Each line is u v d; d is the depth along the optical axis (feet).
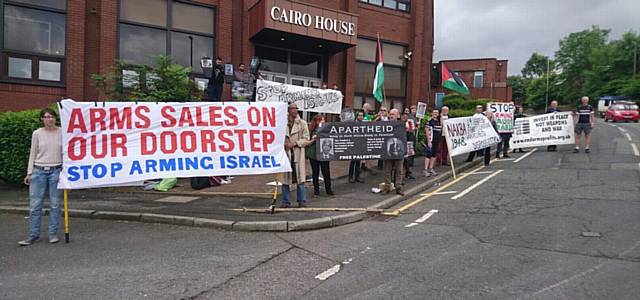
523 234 21.20
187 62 50.90
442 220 24.66
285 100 43.78
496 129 46.57
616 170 38.19
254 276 16.56
